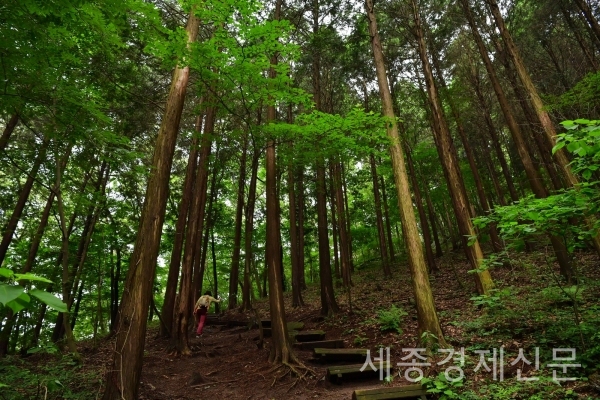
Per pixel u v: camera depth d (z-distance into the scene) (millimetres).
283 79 5477
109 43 4461
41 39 3531
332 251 29953
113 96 7594
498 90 10539
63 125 4770
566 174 7164
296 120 6418
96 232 10977
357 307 10820
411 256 6688
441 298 10273
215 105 6332
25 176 9164
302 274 19359
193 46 4848
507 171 14078
